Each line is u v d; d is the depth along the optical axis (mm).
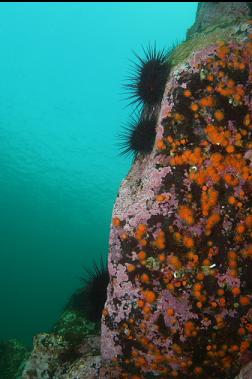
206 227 843
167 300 862
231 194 839
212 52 897
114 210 940
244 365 799
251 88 865
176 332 863
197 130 872
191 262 844
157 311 870
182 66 909
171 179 878
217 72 879
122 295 906
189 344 858
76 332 1194
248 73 873
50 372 1093
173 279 856
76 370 1001
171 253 856
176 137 885
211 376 868
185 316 856
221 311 841
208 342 854
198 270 846
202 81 881
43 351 1134
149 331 881
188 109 882
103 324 947
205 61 891
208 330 850
